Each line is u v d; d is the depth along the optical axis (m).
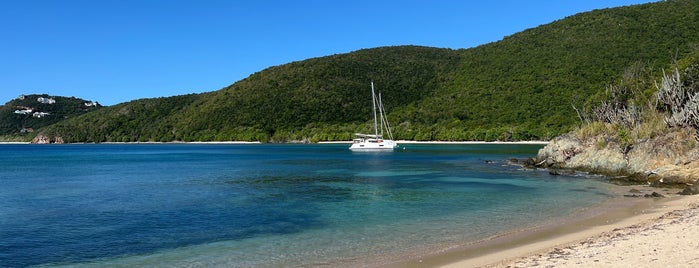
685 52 119.12
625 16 151.88
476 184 38.00
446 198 30.20
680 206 23.27
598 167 44.69
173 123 198.50
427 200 29.52
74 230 21.81
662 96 50.31
